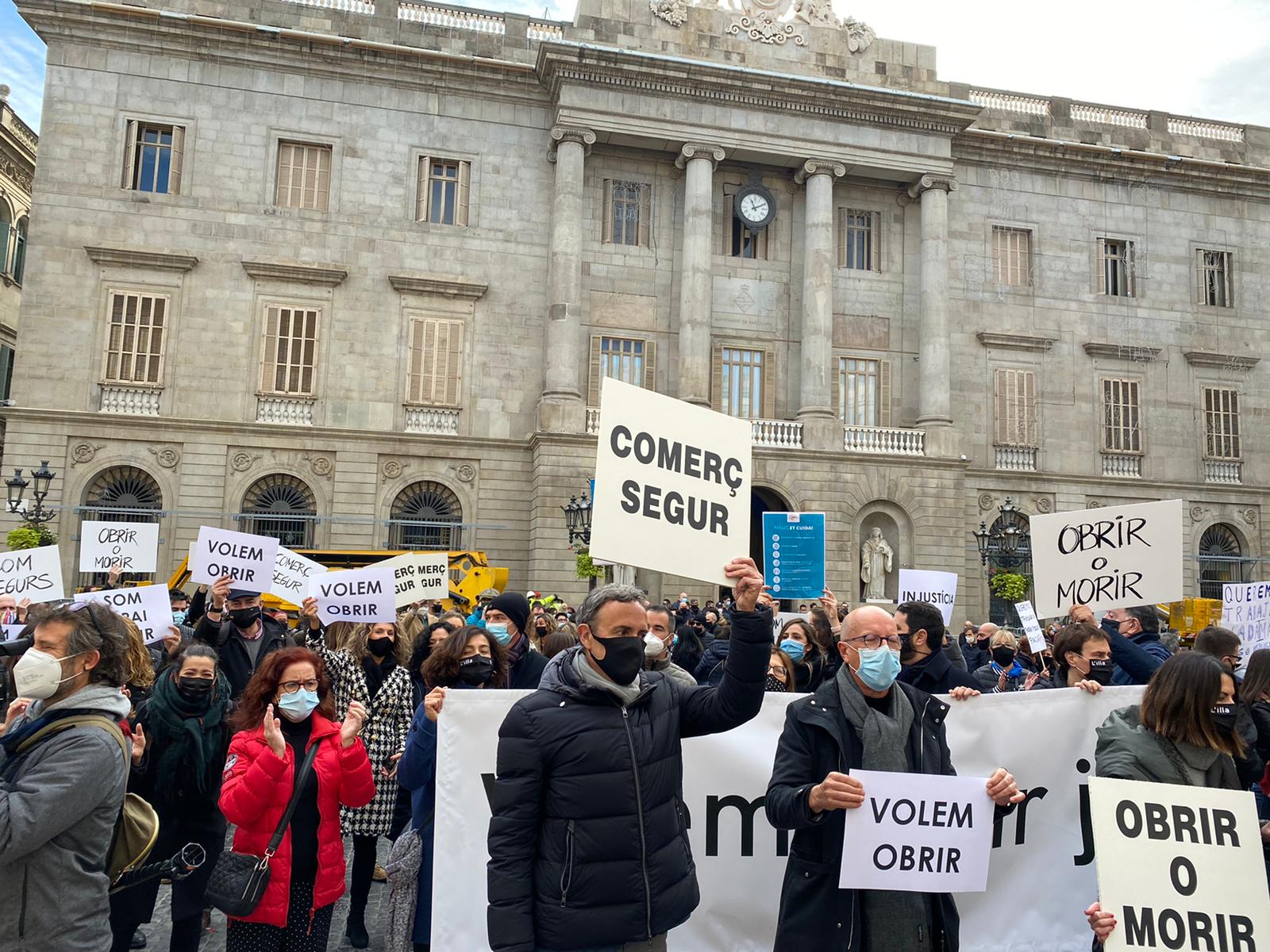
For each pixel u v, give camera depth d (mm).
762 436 32594
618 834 4742
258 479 30469
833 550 32219
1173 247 38281
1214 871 4875
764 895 7047
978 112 34594
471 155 32844
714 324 33938
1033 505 35719
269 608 21719
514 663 8359
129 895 6551
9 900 4184
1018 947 6957
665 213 33969
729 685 5133
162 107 30594
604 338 33094
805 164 33812
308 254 31328
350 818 8500
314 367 31078
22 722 4668
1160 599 8828
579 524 29062
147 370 29891
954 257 36062
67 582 28609
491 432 32094
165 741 6809
